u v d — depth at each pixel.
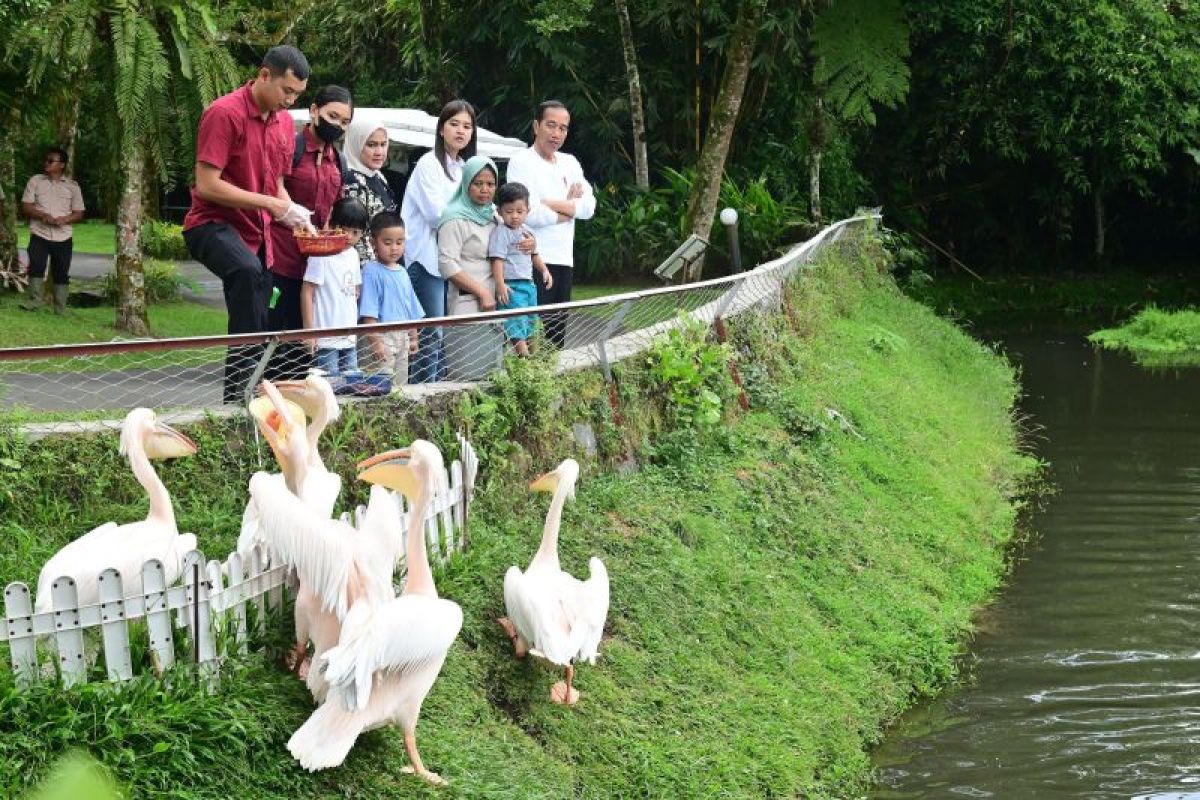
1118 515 13.07
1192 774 7.86
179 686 5.29
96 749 4.91
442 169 8.93
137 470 5.68
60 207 14.36
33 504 6.37
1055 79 26.00
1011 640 9.98
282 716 5.45
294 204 7.73
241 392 7.27
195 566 5.41
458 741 6.06
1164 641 9.94
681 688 7.49
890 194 27.47
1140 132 25.77
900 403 14.10
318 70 26.75
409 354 8.22
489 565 7.30
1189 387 19.58
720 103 16.69
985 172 28.70
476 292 8.56
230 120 7.35
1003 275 28.94
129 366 8.20
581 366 9.34
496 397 8.16
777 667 8.24
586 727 6.78
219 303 17.03
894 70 18.27
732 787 6.88
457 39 21.38
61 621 5.09
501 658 6.82
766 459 10.71
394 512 5.82
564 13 19.25
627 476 9.38
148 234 22.16
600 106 21.22
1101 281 28.62
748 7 16.38
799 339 13.78
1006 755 8.09
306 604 5.62
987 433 15.46
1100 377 20.33
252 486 5.59
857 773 7.71
